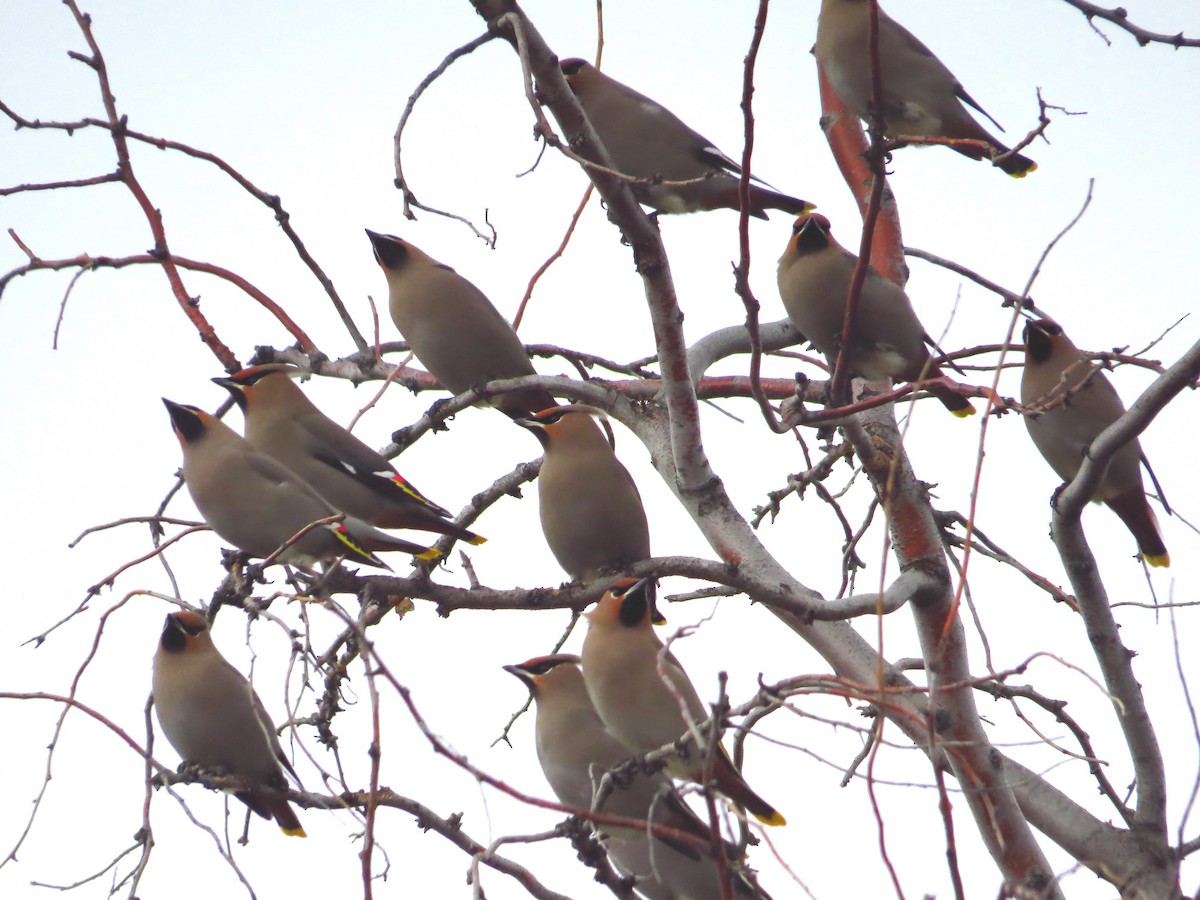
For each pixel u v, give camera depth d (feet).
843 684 21.42
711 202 43.86
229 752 37.76
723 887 19.57
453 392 44.24
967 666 35.14
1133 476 40.86
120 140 35.37
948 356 35.91
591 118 43.93
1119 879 24.34
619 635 34.78
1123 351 34.35
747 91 28.17
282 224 38.27
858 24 40.57
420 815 27.35
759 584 33.01
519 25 29.09
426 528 38.83
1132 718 33.47
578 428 38.86
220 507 35.45
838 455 37.76
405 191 28.86
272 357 40.68
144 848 25.44
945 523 37.37
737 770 24.31
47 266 33.45
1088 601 33.81
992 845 33.37
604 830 33.17
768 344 43.80
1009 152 30.66
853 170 46.83
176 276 37.27
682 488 36.78
